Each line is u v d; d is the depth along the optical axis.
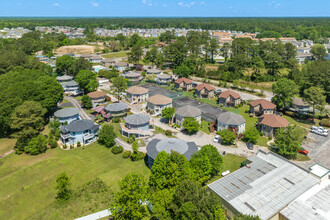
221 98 115.50
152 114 103.31
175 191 43.72
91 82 123.88
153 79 151.25
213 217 38.84
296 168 57.84
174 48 180.00
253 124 94.12
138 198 44.72
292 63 152.12
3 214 49.88
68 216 49.28
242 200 47.38
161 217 43.66
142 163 67.88
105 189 56.50
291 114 101.12
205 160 56.56
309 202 47.53
